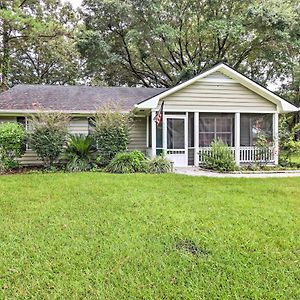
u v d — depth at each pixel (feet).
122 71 78.95
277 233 14.51
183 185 26.21
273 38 64.28
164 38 67.31
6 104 41.88
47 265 11.26
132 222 15.94
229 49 72.08
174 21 70.28
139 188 24.39
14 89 48.47
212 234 14.30
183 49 75.92
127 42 70.79
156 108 41.11
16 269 10.95
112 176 30.58
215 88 42.60
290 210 18.42
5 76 73.92
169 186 25.54
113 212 17.69
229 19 65.82
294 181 29.48
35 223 15.78
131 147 46.88
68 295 9.40
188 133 44.04
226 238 13.84
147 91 53.47
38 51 78.28
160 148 42.96
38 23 66.64
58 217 16.74
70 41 74.64
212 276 10.55
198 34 68.64
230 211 18.04
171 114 42.86
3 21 65.10
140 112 44.60
